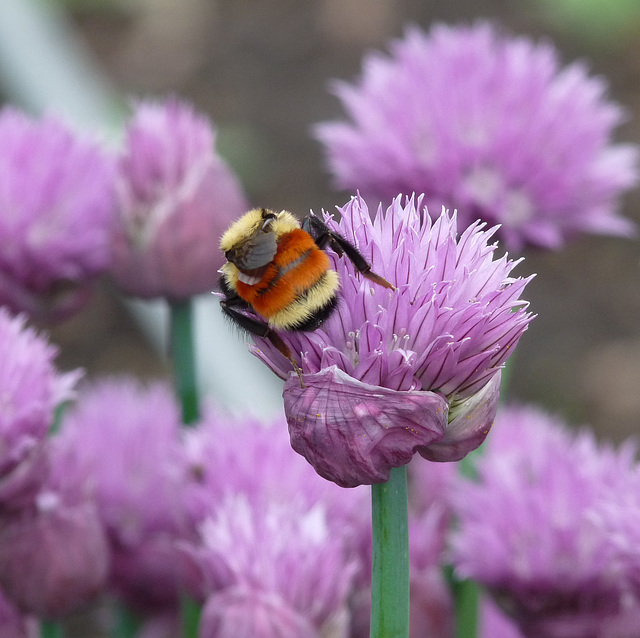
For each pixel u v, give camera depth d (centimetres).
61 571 40
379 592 34
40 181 43
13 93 72
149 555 44
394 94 44
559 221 44
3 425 38
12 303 44
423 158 44
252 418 41
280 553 38
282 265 34
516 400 79
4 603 42
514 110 44
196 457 41
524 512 40
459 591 43
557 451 41
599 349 83
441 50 44
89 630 68
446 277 34
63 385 39
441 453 34
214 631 38
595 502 39
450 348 34
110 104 78
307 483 40
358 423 34
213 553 39
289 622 38
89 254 44
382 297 34
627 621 40
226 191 43
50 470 39
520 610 41
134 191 43
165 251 43
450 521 43
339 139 45
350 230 34
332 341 34
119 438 44
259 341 34
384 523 34
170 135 43
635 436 75
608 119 44
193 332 44
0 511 39
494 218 43
